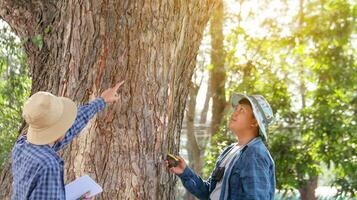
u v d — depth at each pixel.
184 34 3.85
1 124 6.62
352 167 9.80
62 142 3.04
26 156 2.78
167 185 3.74
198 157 12.53
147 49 3.61
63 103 2.90
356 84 10.50
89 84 3.61
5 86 6.50
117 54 3.59
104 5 3.63
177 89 3.92
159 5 3.63
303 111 10.39
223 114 12.02
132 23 3.60
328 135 10.02
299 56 11.55
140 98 3.59
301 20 10.91
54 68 3.85
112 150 3.55
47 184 2.70
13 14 4.13
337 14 10.45
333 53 10.58
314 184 13.73
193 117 12.64
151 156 3.63
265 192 3.33
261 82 11.25
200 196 3.78
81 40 3.68
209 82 13.06
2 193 3.86
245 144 3.56
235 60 11.91
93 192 3.16
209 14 4.06
